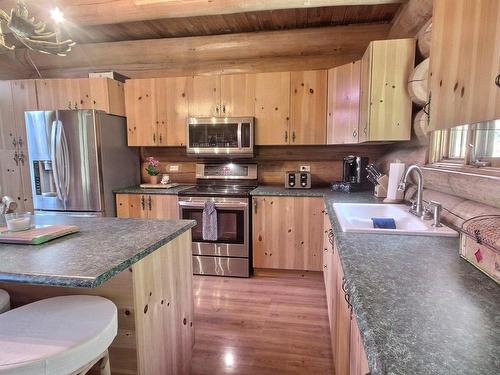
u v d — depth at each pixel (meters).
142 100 3.37
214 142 3.20
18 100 3.33
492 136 1.41
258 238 3.04
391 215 1.98
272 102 3.13
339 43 3.22
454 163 1.73
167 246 1.46
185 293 1.68
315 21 3.11
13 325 0.99
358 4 2.43
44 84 3.28
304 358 1.87
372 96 2.19
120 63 3.72
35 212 3.21
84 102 3.24
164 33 3.42
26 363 0.82
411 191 2.12
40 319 1.02
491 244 0.87
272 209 2.98
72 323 1.00
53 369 0.85
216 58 3.51
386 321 0.66
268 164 3.56
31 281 0.97
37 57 3.80
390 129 2.19
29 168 3.38
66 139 3.03
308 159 3.47
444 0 1.15
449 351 0.56
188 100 3.27
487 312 0.70
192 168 3.71
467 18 0.96
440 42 1.20
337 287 1.47
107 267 1.02
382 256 1.08
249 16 2.98
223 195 3.02
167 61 3.62
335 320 1.59
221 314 2.37
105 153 3.13
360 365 0.82
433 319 0.67
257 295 2.68
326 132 3.07
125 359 1.21
